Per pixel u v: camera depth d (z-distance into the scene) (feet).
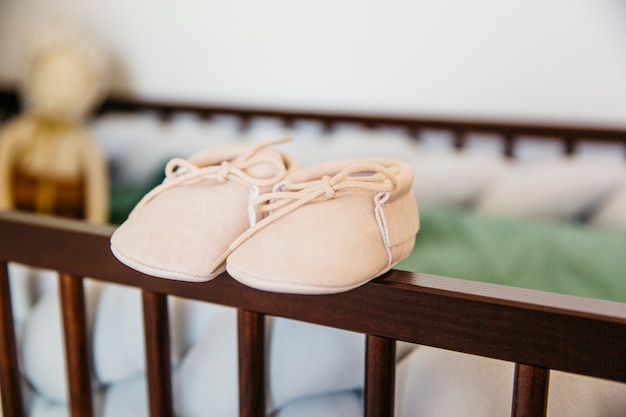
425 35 5.30
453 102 5.32
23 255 2.12
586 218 4.25
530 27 4.96
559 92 4.97
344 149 5.02
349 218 1.58
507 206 4.34
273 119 5.81
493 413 1.69
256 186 1.72
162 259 1.59
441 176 4.68
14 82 6.91
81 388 2.12
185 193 1.78
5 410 2.31
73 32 6.09
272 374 1.90
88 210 5.74
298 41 5.77
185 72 6.30
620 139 4.66
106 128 6.25
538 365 1.42
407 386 1.80
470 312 1.47
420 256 3.21
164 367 1.96
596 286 2.83
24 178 5.77
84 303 2.09
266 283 1.46
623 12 4.69
